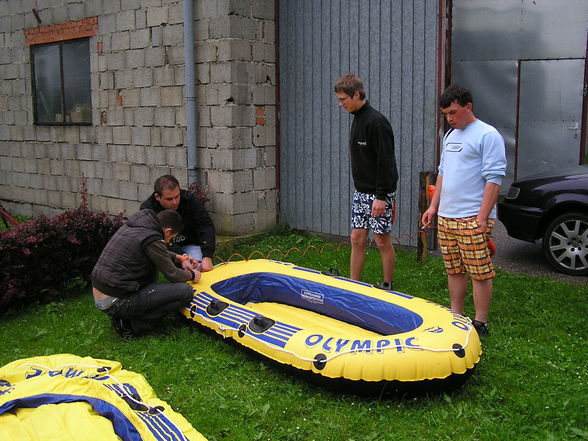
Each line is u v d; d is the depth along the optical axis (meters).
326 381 3.79
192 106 7.89
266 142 8.17
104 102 9.17
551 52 10.30
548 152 10.59
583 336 4.75
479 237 4.49
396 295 4.75
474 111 11.00
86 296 6.18
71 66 9.63
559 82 10.33
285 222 8.49
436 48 7.04
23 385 3.25
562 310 5.26
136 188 8.95
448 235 4.65
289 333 4.10
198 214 5.83
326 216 8.14
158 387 4.04
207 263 5.55
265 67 8.02
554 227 6.52
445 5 7.01
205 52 7.77
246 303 5.51
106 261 4.73
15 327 5.39
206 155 7.98
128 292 4.74
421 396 3.75
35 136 10.48
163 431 3.14
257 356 4.25
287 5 8.07
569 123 10.37
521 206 6.79
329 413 3.64
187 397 3.88
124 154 9.02
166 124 8.36
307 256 7.30
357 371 3.69
